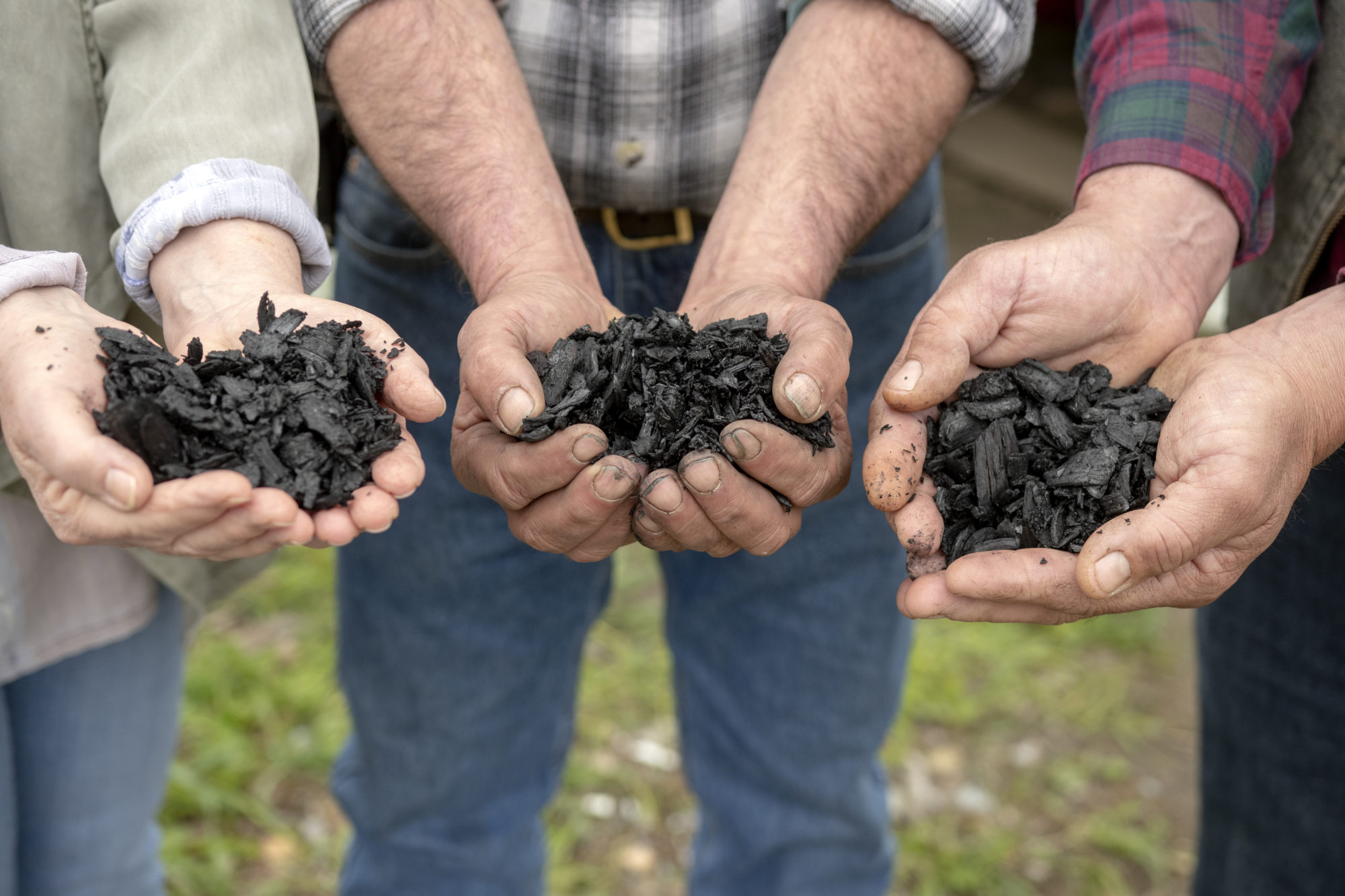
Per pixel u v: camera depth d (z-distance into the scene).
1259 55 1.58
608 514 1.34
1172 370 1.54
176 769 2.73
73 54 1.46
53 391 1.13
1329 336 1.44
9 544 1.57
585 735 3.04
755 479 1.38
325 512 1.22
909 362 1.46
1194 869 2.23
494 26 1.64
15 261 1.27
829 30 1.66
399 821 2.12
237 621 3.30
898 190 1.70
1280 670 1.87
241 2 1.45
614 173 1.76
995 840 2.76
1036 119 5.93
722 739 2.17
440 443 1.90
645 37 1.66
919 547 1.48
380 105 1.61
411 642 2.01
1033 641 3.42
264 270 1.38
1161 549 1.31
